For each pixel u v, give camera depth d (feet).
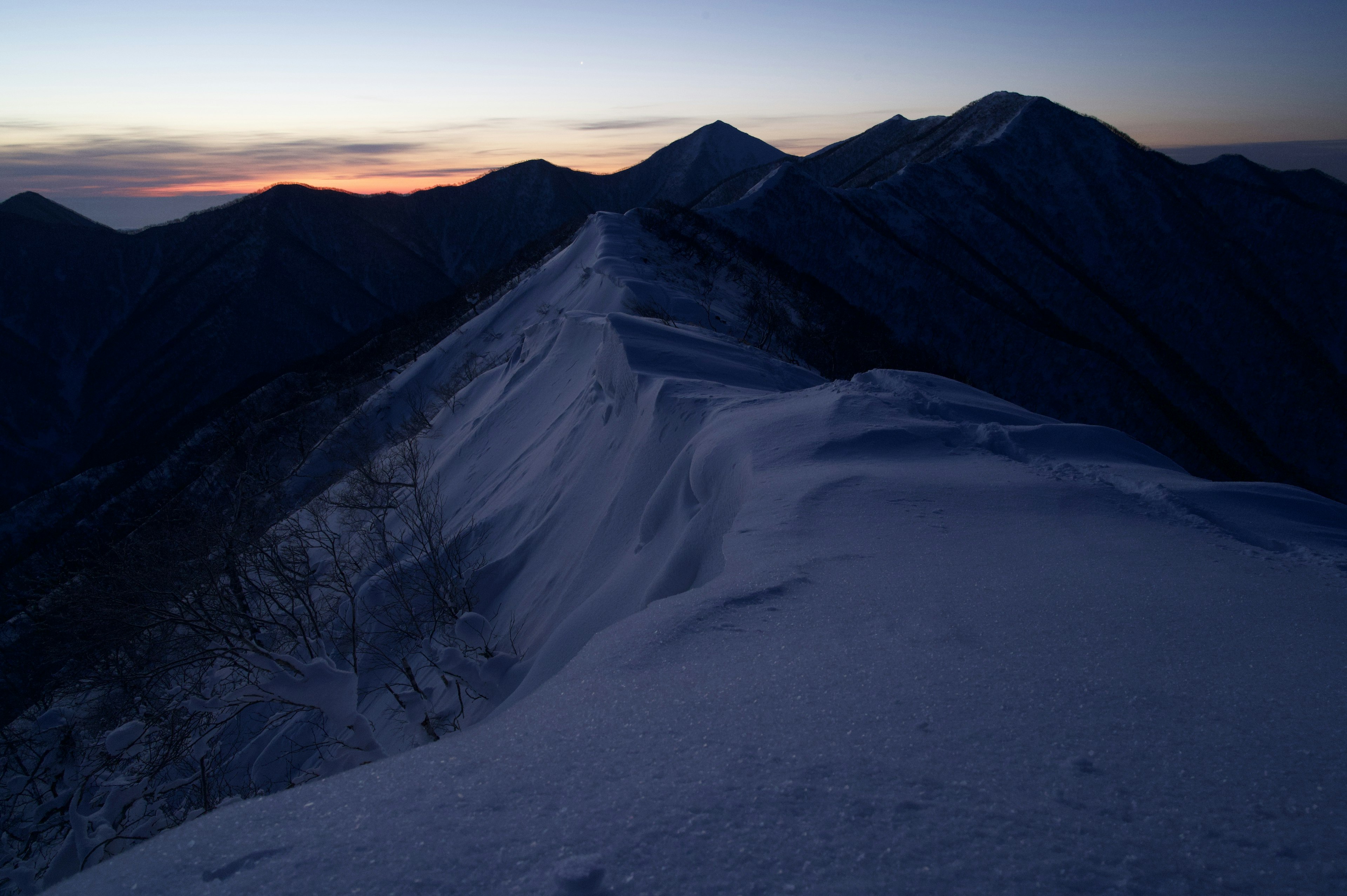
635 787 7.07
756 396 41.65
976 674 10.05
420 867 5.87
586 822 6.47
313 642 40.45
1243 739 8.04
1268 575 15.61
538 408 80.28
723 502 27.12
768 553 17.79
